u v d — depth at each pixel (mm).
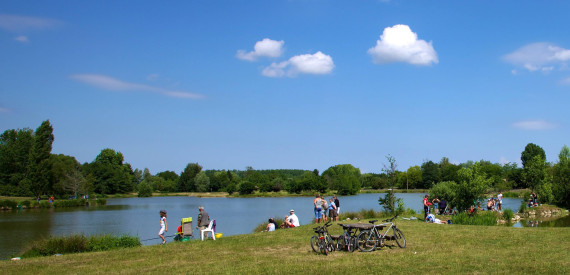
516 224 33469
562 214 43719
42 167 86625
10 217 53938
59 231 38531
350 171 174125
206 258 14664
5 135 96125
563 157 58938
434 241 16672
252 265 12992
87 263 14289
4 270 13250
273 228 24078
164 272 12422
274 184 136125
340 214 32656
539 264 11711
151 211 65312
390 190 34656
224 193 141125
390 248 15305
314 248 15328
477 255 13359
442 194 40500
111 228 41281
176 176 199625
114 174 129000
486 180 32500
